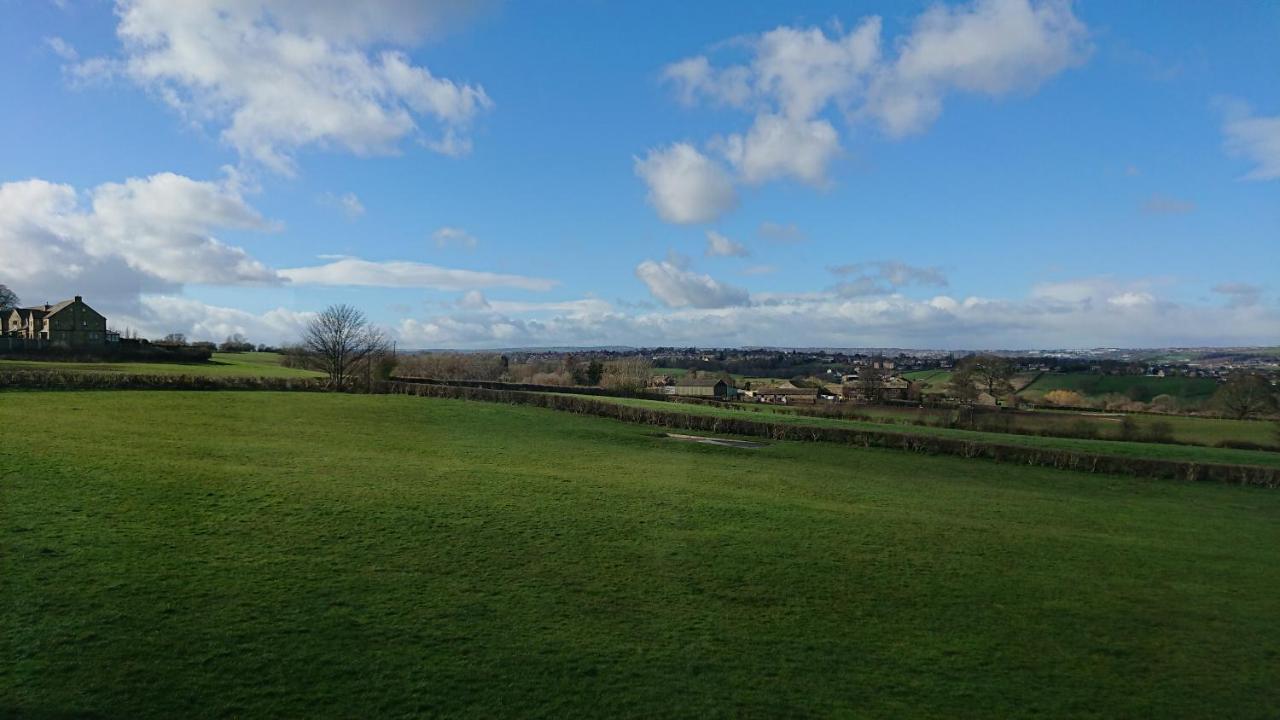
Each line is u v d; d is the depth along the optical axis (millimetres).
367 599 17141
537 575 19531
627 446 49375
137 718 11898
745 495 32312
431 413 60406
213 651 14164
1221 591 21594
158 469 28734
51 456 29453
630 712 13023
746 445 52500
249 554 19594
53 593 16125
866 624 17578
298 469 31469
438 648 14938
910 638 16906
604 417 65000
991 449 49656
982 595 20016
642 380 135500
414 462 36125
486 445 45438
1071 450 50219
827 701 13805
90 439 35031
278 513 23625
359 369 87500
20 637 14125
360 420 53562
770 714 13219
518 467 36906
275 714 12266
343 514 24016
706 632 16562
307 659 14141
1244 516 35281
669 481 35219
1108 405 91000
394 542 21484
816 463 45750
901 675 15039
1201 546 27797
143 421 44000
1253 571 24250
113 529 20719
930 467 46344
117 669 13266
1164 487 42562
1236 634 18094
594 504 28109
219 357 137875
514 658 14727
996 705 14016
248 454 34656
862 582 20516
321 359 89875
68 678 12852
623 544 22781
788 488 35500
